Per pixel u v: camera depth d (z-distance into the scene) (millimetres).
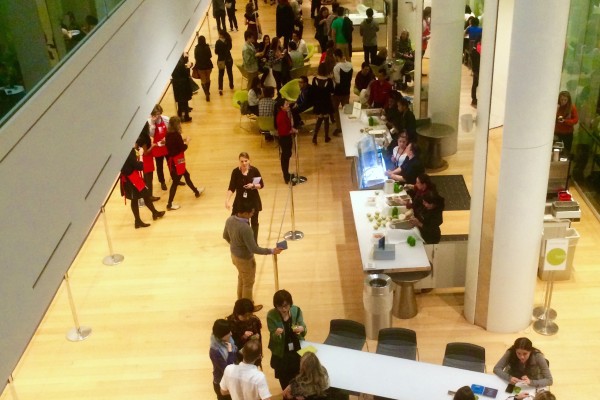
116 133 5629
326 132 12391
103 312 8195
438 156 10398
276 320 6195
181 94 13281
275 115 11008
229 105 14516
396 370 5961
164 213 10312
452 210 8898
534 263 7121
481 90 6531
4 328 3145
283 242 7680
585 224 9336
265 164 11711
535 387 5664
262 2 22688
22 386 7117
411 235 7723
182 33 9148
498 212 6816
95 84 5145
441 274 7941
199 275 8812
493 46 6234
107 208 10633
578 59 10070
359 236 7812
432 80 10578
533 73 6105
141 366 7328
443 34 10242
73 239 4258
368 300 7211
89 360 7453
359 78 12625
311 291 8344
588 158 9953
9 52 3758
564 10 5910
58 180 4117
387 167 9328
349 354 6180
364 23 15219
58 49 4555
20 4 4027
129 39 6344
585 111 10047
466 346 6250
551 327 7461
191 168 11695
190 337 7719
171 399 6863
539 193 6695
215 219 10102
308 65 14531
